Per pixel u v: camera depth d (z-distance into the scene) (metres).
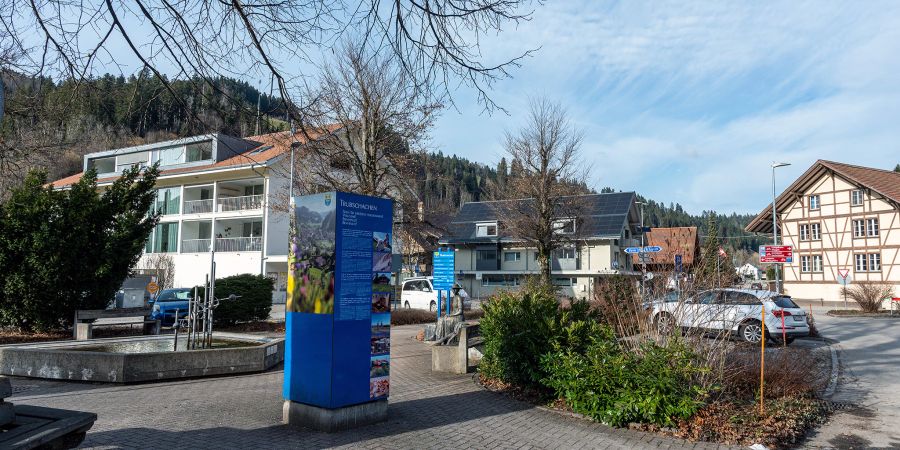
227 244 39.19
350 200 6.42
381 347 6.75
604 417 6.86
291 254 6.71
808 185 47.53
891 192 42.06
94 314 14.63
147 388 8.60
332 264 6.25
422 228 27.38
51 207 14.21
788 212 48.91
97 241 15.03
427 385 9.15
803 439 6.77
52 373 9.25
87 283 14.91
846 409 8.28
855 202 44.41
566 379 7.41
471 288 52.09
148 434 5.97
